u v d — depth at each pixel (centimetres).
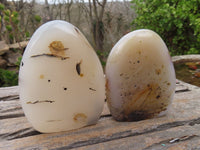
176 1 56
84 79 18
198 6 53
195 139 18
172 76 20
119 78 20
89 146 17
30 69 17
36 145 18
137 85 19
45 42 17
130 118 21
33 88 17
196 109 23
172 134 19
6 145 18
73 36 18
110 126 20
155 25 61
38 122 18
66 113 18
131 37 19
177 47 65
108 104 21
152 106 20
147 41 19
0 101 28
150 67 19
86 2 77
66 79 17
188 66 45
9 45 62
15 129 21
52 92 17
